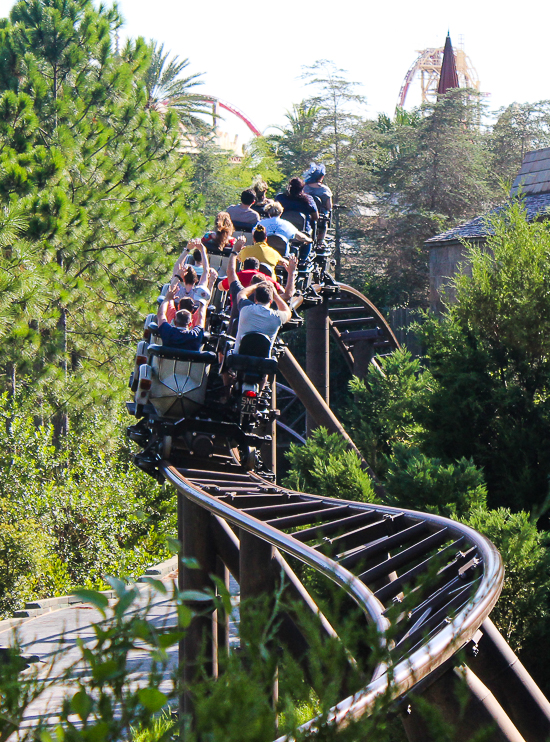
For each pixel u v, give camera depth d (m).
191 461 19.92
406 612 3.95
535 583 18.62
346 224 100.88
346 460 27.45
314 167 33.19
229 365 18.56
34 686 3.01
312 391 34.22
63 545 44.19
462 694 4.09
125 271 50.62
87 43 53.53
